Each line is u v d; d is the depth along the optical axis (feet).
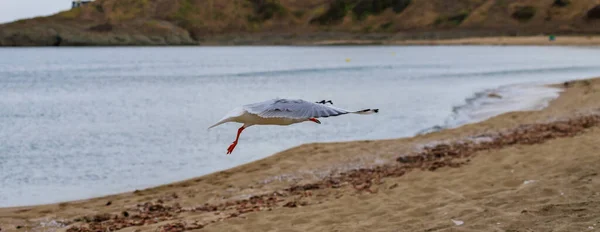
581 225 28.73
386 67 243.60
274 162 56.70
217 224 35.76
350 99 120.37
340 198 40.83
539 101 99.14
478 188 39.83
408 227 31.76
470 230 29.78
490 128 70.64
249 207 40.37
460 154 54.75
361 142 65.10
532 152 50.44
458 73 195.31
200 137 75.87
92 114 103.91
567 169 40.70
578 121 68.69
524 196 35.14
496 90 126.31
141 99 130.52
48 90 158.30
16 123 92.58
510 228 29.48
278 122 16.28
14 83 184.75
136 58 422.00
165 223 37.06
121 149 69.15
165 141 73.82
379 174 48.80
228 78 195.11
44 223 39.22
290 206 39.68
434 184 42.19
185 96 136.98
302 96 131.03
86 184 52.65
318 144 64.49
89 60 386.32
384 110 99.25
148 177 55.06
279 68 252.01
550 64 230.89
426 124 82.28
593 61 248.32
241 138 73.92
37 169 58.90
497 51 412.98
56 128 86.84
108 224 38.04
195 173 56.29
